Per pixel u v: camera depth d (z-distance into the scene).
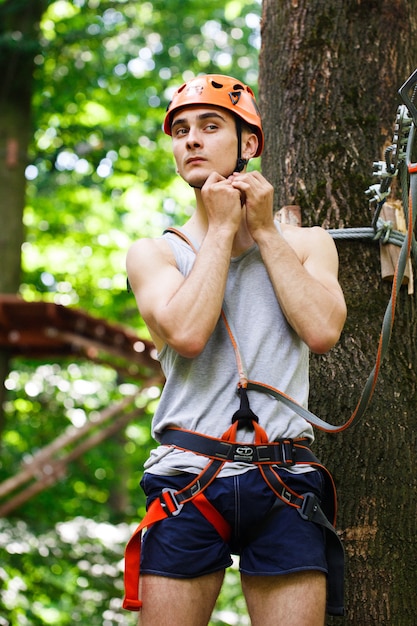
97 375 14.28
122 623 8.45
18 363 12.88
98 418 9.72
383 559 2.99
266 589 2.22
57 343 9.50
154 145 12.80
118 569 9.12
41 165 12.48
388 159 2.54
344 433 3.10
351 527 3.02
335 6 3.51
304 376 2.42
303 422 2.33
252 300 2.39
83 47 11.69
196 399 2.32
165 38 12.16
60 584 8.90
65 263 14.42
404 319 3.21
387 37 3.47
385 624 2.94
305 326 2.28
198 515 2.23
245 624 8.41
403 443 3.09
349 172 3.34
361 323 3.19
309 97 3.47
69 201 13.55
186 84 2.49
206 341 2.23
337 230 3.22
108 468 13.17
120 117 12.70
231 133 2.46
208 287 2.25
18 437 12.81
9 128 10.22
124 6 11.91
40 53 10.59
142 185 13.54
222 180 2.39
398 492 3.05
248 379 2.30
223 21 12.52
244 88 2.52
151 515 2.25
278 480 2.22
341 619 2.97
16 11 10.59
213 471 2.23
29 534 9.38
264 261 2.36
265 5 3.75
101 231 14.20
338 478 3.08
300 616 2.16
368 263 3.23
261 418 2.27
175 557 2.20
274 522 2.22
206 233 2.48
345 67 3.45
